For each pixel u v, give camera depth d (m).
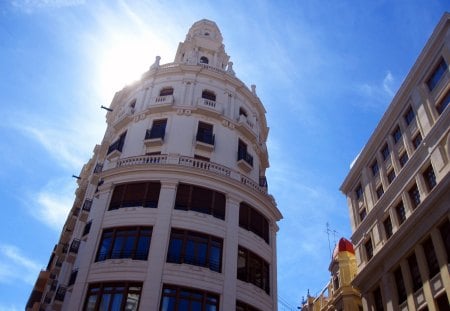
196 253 27.73
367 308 30.66
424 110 27.62
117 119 39.41
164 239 27.45
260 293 29.27
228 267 27.91
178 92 37.59
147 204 29.56
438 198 23.92
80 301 25.83
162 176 30.58
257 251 30.86
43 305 40.19
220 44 48.12
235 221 30.38
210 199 30.56
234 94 39.25
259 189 33.78
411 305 25.30
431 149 25.94
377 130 33.00
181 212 29.03
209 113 36.00
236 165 34.78
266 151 39.94
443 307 22.83
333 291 42.09
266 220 33.94
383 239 30.23
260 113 42.66
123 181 31.03
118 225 28.77
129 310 25.02
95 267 27.14
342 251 41.28
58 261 43.19
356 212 35.59
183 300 25.70
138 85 40.53
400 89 30.42
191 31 51.25
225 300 26.47
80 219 37.38
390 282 27.84
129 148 34.66
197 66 38.91
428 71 27.95
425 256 25.03
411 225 25.95
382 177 32.00
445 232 23.59
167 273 26.22
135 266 26.48
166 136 34.38
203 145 33.78
